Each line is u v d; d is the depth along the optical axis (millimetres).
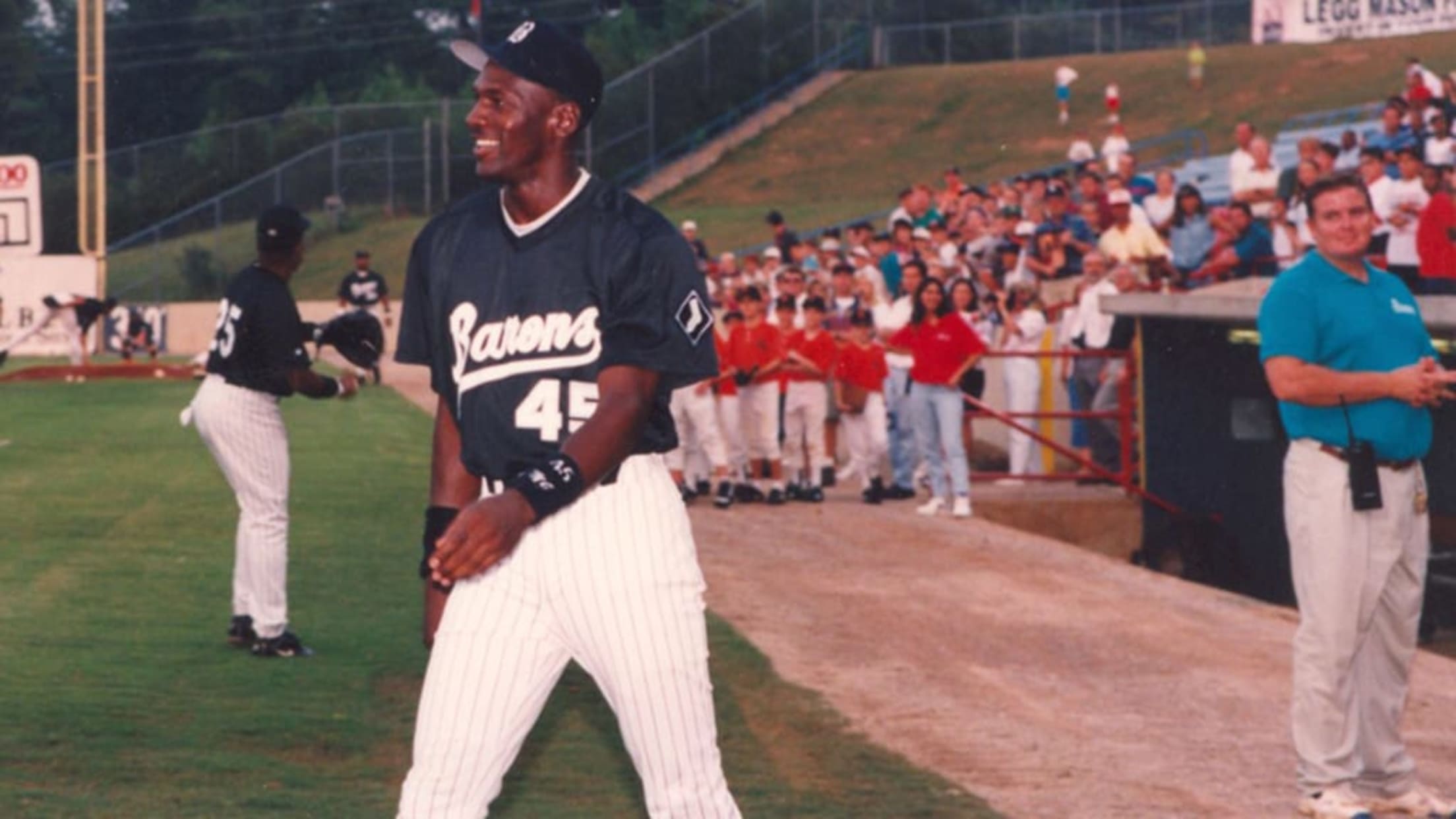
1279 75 55938
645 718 3855
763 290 22625
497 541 3613
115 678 8227
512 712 3850
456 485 4055
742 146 59469
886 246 23281
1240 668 9500
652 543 3830
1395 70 53469
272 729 7340
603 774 6844
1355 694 6414
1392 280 6309
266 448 8609
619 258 3795
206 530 13305
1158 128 54656
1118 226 21578
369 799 6344
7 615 9836
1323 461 6141
